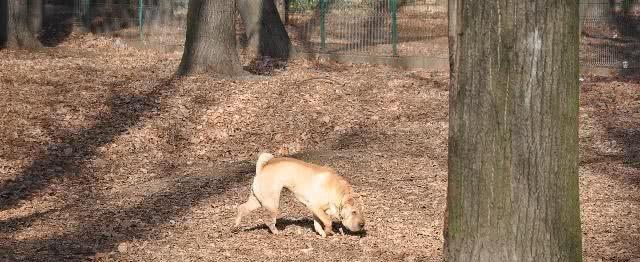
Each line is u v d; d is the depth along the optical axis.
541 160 5.78
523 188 5.80
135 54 26.34
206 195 11.97
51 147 15.09
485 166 5.85
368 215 10.66
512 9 5.68
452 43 6.02
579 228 6.00
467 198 5.94
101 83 19.52
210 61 20.75
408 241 9.41
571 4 5.73
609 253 9.02
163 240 9.50
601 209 11.02
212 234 9.77
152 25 30.09
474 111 5.85
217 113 17.39
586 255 8.94
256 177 9.70
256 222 10.40
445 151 14.89
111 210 11.34
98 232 10.02
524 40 5.69
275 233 9.67
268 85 19.75
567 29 5.73
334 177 9.34
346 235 9.63
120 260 8.56
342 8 27.34
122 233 9.95
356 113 17.86
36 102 17.55
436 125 17.00
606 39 28.20
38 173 13.86
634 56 26.41
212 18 20.67
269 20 25.50
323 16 26.77
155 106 17.73
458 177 5.98
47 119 16.44
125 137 15.83
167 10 30.12
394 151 14.92
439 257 8.73
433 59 24.25
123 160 14.79
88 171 14.13
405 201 11.45
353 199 9.22
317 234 9.66
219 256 8.73
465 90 5.88
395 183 12.42
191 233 9.85
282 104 18.16
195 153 15.38
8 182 13.37
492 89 5.78
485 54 5.77
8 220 10.92
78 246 9.27
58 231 10.15
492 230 5.88
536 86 5.72
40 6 29.73
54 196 12.62
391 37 26.78
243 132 16.50
